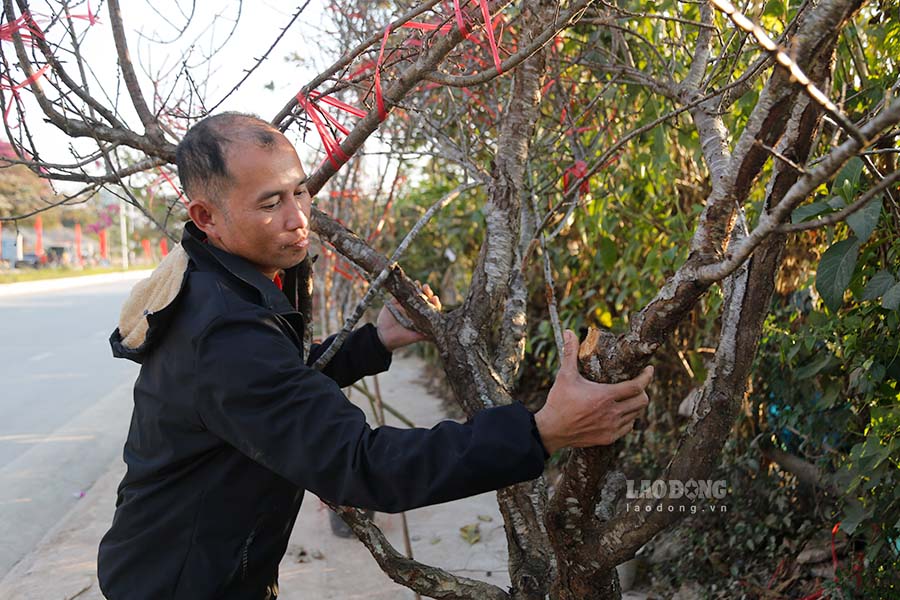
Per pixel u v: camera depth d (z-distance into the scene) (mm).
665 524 1343
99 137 1919
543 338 4613
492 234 1756
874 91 1980
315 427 1187
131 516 1430
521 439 1159
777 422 2928
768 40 876
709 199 1176
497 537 3553
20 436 5598
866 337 2098
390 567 1649
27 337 11469
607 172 3127
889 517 2102
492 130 2801
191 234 1418
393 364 7953
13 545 3689
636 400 1220
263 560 1432
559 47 2635
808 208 1598
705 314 3129
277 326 1300
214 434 1316
